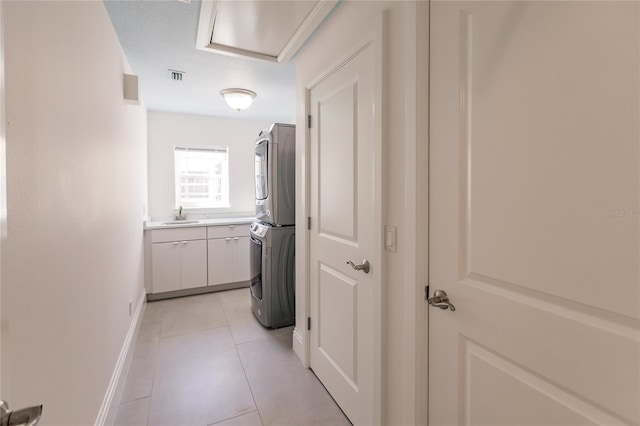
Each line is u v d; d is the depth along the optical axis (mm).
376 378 1329
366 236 1417
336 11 1641
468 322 958
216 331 2623
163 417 1613
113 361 1746
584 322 684
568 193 704
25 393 782
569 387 713
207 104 3551
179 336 2525
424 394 1122
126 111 2238
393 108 1229
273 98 3314
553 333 740
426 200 1095
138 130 2906
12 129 726
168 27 1885
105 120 1599
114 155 1824
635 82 597
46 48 903
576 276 694
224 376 1976
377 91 1280
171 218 3947
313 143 1938
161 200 3902
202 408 1686
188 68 2512
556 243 729
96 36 1430
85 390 1244
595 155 657
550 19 730
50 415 926
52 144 943
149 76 2680
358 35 1416
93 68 1380
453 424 1019
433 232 1075
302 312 2127
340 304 1663
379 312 1300
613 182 631
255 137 4426
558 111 718
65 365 1038
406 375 1171
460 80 963
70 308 1085
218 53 2193
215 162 4281
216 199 4305
